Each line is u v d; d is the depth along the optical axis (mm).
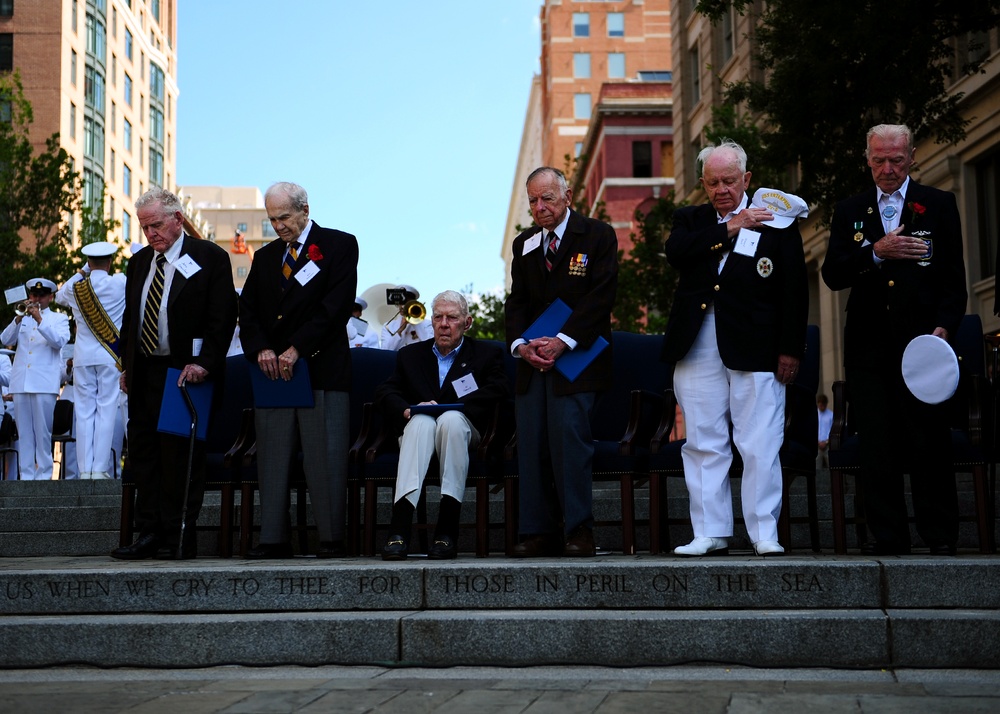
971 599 4699
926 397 5543
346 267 6898
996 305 6043
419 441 6344
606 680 4285
